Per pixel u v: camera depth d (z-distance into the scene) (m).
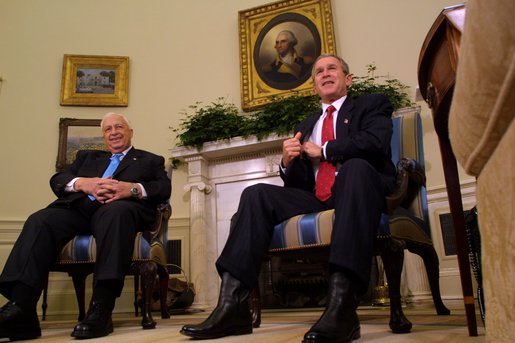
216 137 3.90
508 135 0.36
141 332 1.60
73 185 1.93
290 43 4.40
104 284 1.54
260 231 1.32
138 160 2.14
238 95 4.43
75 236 1.84
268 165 3.88
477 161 0.43
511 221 0.36
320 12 4.37
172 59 4.56
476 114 0.38
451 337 1.04
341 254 1.05
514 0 0.30
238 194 3.94
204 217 3.90
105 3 4.69
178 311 3.40
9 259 1.57
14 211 3.86
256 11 4.61
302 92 4.18
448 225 3.21
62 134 4.09
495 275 0.41
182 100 4.43
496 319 0.41
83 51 4.48
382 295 3.03
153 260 1.89
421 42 3.92
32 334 1.49
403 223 1.37
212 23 4.70
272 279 3.55
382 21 4.13
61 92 4.25
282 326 1.59
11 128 4.08
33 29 4.46
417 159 1.72
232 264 1.24
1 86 4.18
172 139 4.29
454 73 0.96
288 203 1.46
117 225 1.64
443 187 3.31
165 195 2.04
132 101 4.39
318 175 1.57
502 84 0.33
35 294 1.54
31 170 4.00
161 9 4.72
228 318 1.18
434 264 1.86
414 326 1.37
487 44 0.33
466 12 0.38
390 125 1.53
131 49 4.57
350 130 1.59
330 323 0.96
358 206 1.12
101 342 1.28
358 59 4.10
